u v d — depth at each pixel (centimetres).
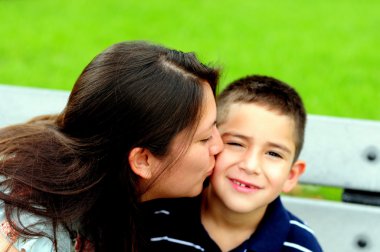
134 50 153
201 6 689
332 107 406
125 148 151
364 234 200
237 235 181
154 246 184
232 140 171
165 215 187
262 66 494
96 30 591
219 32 595
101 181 155
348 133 192
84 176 152
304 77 471
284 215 181
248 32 600
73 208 153
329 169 194
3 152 157
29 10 655
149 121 147
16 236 152
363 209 199
